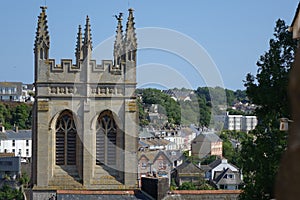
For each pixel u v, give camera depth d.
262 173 75.50
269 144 76.81
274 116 78.19
